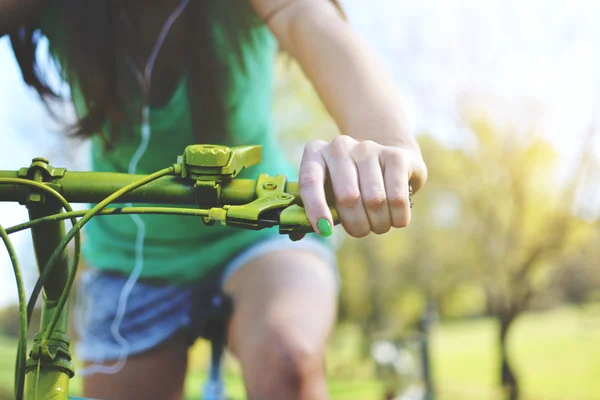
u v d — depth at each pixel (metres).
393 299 9.29
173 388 1.78
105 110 1.50
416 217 8.22
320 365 1.39
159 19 1.50
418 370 6.10
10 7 1.34
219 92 1.56
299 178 0.79
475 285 8.47
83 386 1.85
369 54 1.18
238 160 0.82
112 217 1.77
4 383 5.58
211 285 1.62
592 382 7.18
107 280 1.83
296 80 6.45
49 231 0.82
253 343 1.42
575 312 10.02
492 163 7.48
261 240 1.59
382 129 1.03
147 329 1.74
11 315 8.71
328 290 1.52
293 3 1.26
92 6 1.45
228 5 1.53
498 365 7.59
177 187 0.81
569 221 7.35
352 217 0.78
